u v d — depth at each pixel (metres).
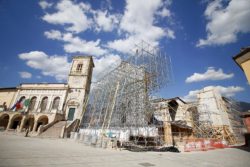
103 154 11.19
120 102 23.30
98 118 28.23
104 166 7.47
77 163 7.63
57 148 12.57
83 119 35.19
